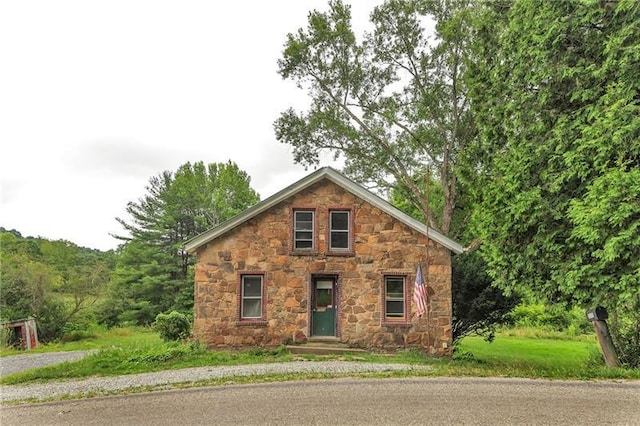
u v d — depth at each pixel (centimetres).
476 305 1802
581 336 2928
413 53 2483
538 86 1357
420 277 1487
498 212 1463
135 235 4147
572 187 1250
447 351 1578
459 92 2462
